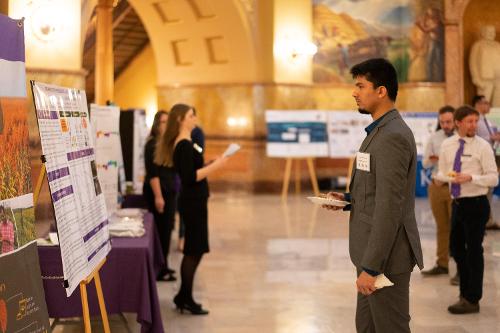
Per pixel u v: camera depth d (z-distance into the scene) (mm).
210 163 5770
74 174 3770
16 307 2955
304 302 6273
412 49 16375
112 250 4590
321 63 16469
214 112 15945
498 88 16859
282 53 15688
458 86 16453
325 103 16547
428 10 16359
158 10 16031
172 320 5652
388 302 3217
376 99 3256
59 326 5422
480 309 5949
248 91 15516
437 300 6266
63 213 3439
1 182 2875
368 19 16547
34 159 9227
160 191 6996
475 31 17047
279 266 7852
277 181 15766
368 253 3082
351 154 15227
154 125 7074
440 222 7270
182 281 5816
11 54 3061
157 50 16672
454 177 5648
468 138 5828
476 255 5734
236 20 15117
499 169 8023
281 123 14930
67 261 3371
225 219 11609
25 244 3109
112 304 4594
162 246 7152
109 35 12438
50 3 9586
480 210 5684
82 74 10047
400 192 3080
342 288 6805
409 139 3148
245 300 6340
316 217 11836
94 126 5805
